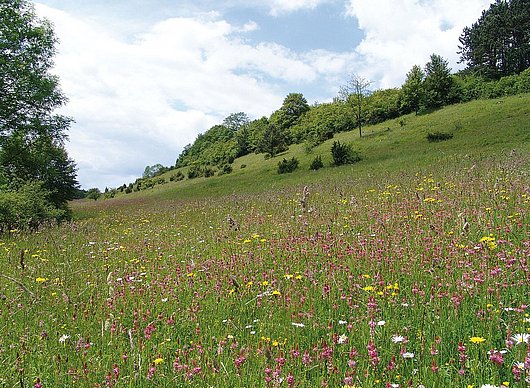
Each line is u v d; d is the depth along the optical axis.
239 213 15.94
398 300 4.89
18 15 32.22
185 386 3.58
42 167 33.56
